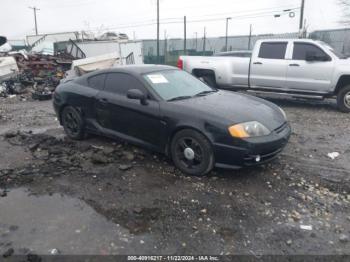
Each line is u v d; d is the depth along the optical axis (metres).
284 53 9.11
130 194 4.03
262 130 4.21
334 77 8.47
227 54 10.72
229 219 3.49
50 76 16.47
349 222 3.44
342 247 3.04
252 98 5.28
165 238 3.18
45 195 4.07
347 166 4.87
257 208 3.70
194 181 4.34
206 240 3.15
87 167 4.85
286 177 4.46
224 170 4.64
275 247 3.05
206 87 5.62
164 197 3.94
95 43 26.83
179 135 4.48
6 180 4.51
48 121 8.20
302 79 8.91
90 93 5.64
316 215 3.57
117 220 3.49
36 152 5.59
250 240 3.15
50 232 3.31
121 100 5.14
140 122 4.93
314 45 8.77
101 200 3.91
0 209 3.77
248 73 9.65
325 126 7.21
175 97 4.89
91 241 3.15
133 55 28.64
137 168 4.77
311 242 3.12
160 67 5.65
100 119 5.57
